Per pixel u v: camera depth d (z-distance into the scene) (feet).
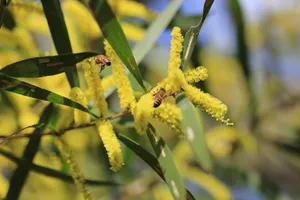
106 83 2.04
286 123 3.66
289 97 3.70
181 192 1.81
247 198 3.61
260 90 3.59
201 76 1.84
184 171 3.32
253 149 3.44
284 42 4.10
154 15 2.73
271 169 3.95
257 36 3.73
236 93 3.76
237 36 3.06
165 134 3.34
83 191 1.96
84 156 3.26
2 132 2.72
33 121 2.72
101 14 1.86
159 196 3.43
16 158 2.26
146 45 2.36
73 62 1.84
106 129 1.86
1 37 2.59
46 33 2.69
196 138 1.86
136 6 2.71
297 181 4.02
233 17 3.05
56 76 2.55
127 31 2.70
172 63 1.82
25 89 1.88
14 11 2.53
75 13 2.65
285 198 3.53
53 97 1.90
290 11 4.04
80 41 2.69
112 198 3.43
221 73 3.75
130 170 3.46
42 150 2.52
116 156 1.82
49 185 3.08
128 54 1.87
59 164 2.44
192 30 1.93
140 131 1.84
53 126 2.01
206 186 3.35
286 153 3.56
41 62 1.84
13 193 2.26
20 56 2.63
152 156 1.96
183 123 1.87
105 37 1.86
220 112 1.79
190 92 1.80
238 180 3.61
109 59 1.89
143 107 1.82
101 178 3.34
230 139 3.40
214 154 3.37
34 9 2.23
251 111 3.38
